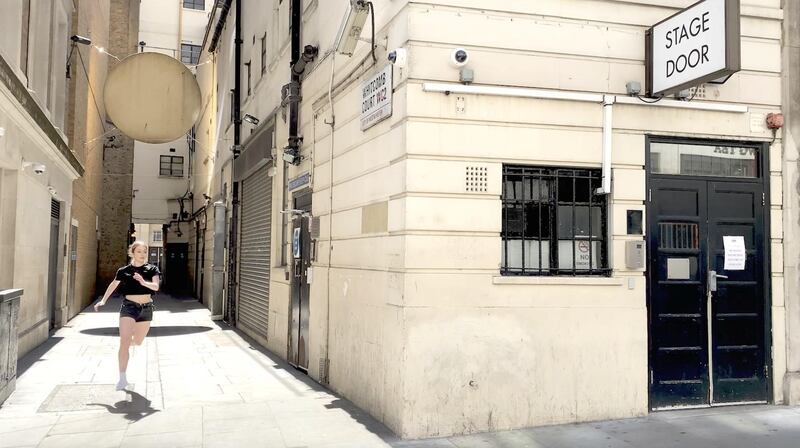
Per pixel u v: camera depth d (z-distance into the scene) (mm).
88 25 16234
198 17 30953
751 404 6750
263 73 13586
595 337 6230
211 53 22609
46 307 11992
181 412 6648
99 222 24250
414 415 5711
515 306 6023
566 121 6254
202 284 23609
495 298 5973
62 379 8281
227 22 18906
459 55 5887
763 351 6820
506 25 6148
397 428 5805
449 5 6008
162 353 10766
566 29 6320
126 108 8766
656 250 6535
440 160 5891
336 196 7996
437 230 5844
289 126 10023
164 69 8891
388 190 6254
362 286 6949
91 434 5824
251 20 15148
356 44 7270
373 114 6621
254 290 13305
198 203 25859
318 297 8570
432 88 5844
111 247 28297
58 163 12531
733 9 5574
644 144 6508
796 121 7000
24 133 9617
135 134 8828
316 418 6449
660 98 6520
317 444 5551
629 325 6340
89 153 18312
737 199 6855
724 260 6742
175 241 31000
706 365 6629
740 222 6832
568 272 6316
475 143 5988
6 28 8898
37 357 10000
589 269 6387
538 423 6039
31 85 10062
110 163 28578
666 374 6504
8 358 7156
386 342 6176
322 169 8617
